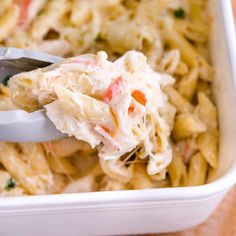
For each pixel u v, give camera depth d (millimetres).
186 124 593
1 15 662
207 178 592
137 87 534
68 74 525
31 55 548
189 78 630
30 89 531
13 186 585
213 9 637
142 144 554
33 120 523
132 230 582
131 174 573
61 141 577
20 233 563
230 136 567
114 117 517
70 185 592
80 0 672
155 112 548
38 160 591
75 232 572
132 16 672
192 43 663
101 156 550
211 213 601
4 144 587
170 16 670
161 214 546
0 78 577
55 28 666
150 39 643
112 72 533
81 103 513
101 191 547
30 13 664
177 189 515
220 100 607
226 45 591
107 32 655
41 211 519
